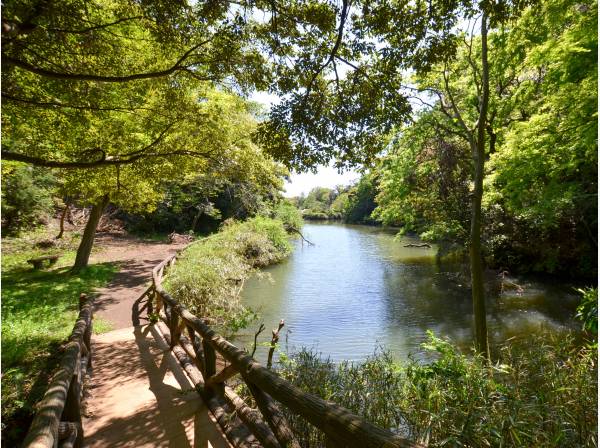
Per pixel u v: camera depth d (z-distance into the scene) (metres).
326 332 8.17
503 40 7.28
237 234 16.30
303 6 3.79
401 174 10.45
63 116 5.81
